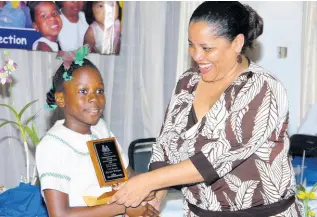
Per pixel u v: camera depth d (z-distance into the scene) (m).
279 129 1.44
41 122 3.21
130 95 3.56
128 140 3.59
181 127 1.51
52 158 1.38
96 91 1.46
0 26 2.90
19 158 3.18
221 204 1.47
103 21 3.25
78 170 1.42
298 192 1.73
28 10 2.98
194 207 1.54
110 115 3.50
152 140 2.53
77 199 1.40
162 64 3.60
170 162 1.57
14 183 3.18
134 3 3.48
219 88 1.48
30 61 3.17
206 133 1.44
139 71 3.58
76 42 3.17
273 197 1.45
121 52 3.49
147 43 3.56
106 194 1.43
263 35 3.78
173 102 1.59
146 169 2.49
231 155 1.38
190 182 1.42
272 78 1.43
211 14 1.36
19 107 3.16
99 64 3.40
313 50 3.80
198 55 1.39
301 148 2.60
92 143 1.45
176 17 3.62
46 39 3.07
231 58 1.41
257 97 1.39
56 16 3.08
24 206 1.70
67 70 1.45
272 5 3.77
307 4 3.76
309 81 3.82
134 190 1.42
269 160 1.43
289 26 3.82
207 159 1.39
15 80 3.13
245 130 1.39
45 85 3.21
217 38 1.36
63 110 1.49
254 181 1.43
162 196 1.66
